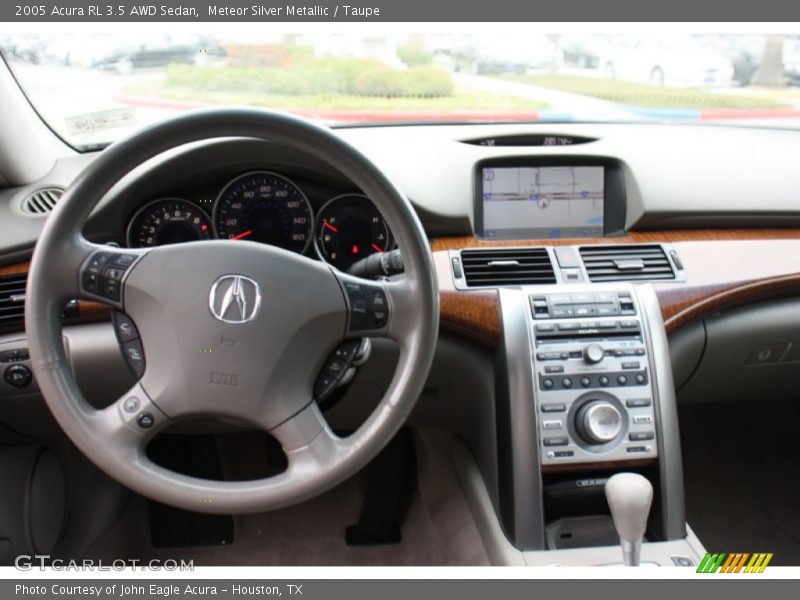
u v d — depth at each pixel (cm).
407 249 89
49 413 136
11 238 127
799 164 152
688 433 200
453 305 130
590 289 132
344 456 91
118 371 132
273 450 181
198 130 85
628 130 161
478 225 146
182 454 179
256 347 90
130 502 175
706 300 135
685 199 146
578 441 125
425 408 146
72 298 91
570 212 148
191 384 90
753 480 187
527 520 124
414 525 172
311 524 175
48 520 160
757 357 149
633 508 102
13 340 128
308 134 85
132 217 134
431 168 144
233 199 134
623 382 126
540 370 126
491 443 135
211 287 89
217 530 172
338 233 136
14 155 138
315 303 90
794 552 167
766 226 150
